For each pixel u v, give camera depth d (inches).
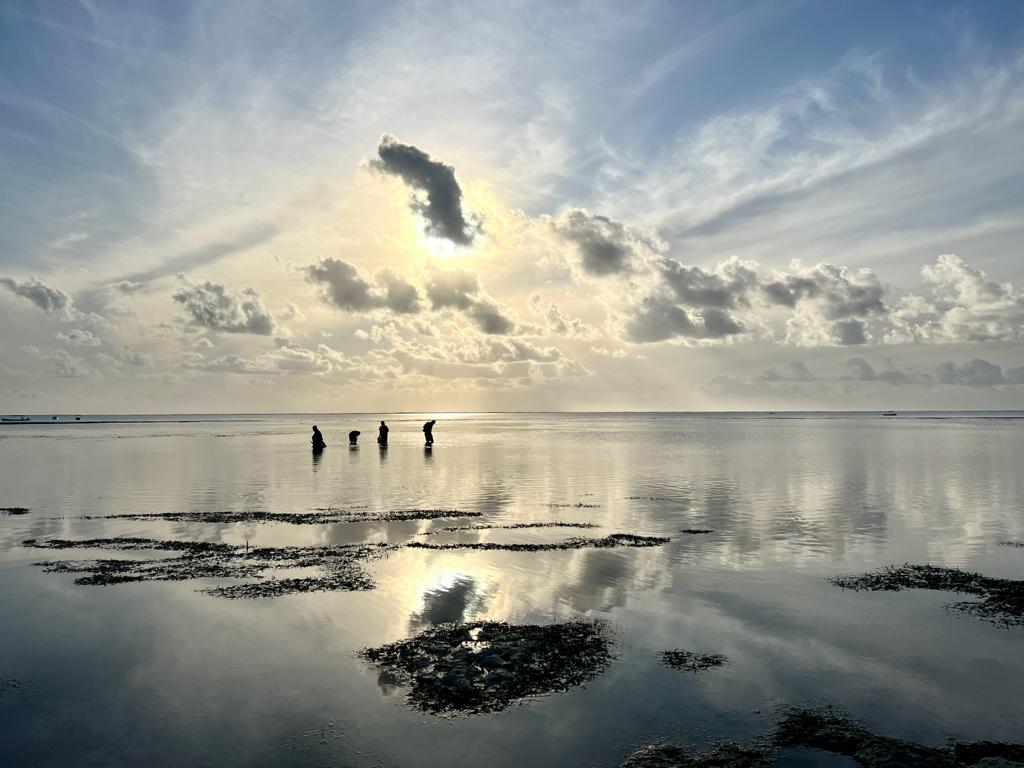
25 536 966.4
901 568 758.5
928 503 1238.9
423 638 544.1
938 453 2541.8
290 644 538.9
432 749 383.6
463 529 1005.8
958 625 574.2
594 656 506.6
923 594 659.4
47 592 682.2
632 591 673.6
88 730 408.8
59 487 1534.2
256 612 616.1
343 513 1157.1
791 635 551.8
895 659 503.2
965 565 774.5
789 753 375.6
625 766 364.5
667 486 1520.7
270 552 855.7
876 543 889.5
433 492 1435.8
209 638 553.0
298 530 1003.3
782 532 965.2
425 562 796.6
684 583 700.7
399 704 436.8
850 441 3486.7
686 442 3459.6
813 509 1173.7
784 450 2755.9
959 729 401.4
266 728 408.8
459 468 1995.6
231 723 414.9
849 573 738.2
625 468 1969.7
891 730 400.2
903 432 4800.7
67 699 448.8
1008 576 727.1
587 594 665.0
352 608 626.2
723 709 426.3
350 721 415.2
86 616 607.5
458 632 558.6
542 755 375.6
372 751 382.0
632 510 1175.0
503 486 1541.6
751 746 382.9
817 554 826.8
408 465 2105.1
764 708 428.1
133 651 527.5
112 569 773.3
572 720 413.4
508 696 444.8
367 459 2345.0
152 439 3863.2
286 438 4025.6
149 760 376.2
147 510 1196.5
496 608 624.1
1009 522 1038.4
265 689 460.1
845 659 503.2
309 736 398.9
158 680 475.5
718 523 1041.5
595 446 3105.3
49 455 2529.5
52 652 526.9
